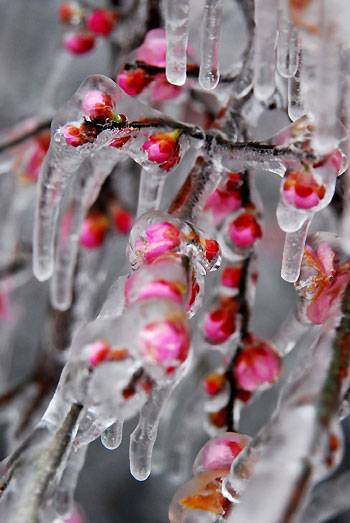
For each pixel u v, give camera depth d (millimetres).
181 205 476
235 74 510
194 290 452
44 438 442
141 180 492
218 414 513
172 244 449
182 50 464
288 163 459
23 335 1079
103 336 431
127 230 642
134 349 428
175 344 427
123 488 1006
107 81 469
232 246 507
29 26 975
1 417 725
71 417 442
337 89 445
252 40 506
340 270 469
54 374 680
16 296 969
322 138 435
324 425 426
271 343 515
